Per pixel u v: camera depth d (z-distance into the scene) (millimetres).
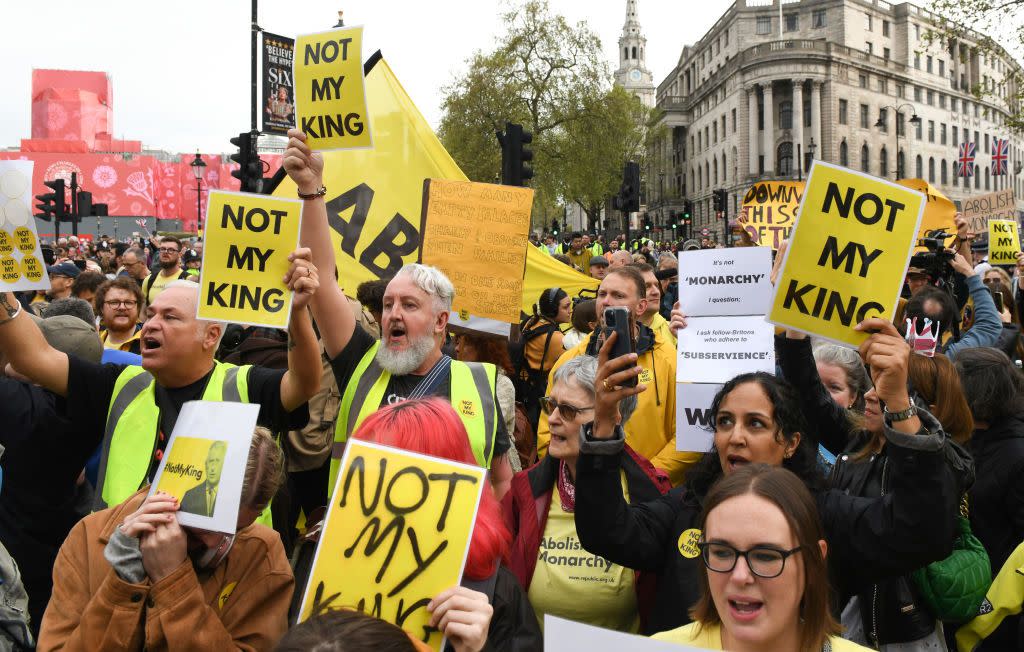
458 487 1952
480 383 3518
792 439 2664
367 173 5754
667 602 2625
